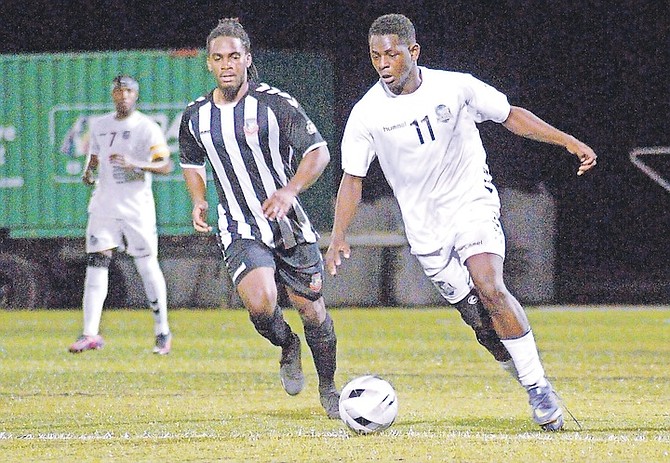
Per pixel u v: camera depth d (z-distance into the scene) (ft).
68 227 172.14
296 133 60.18
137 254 103.45
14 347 114.42
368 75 232.53
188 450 53.21
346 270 175.32
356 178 57.93
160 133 99.86
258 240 61.82
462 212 56.85
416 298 174.81
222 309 172.76
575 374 89.97
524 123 57.16
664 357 103.35
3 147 173.17
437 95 56.18
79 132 171.73
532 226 181.27
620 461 49.44
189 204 169.99
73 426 62.54
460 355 105.19
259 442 55.21
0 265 171.63
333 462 49.44
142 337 125.59
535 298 181.27
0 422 64.44
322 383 64.69
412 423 62.34
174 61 169.99
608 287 222.69
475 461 49.42
